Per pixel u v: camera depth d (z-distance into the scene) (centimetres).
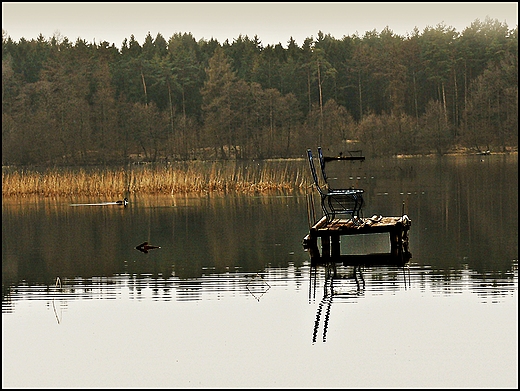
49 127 16600
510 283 3059
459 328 2505
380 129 16050
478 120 17112
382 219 3938
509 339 2403
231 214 5634
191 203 6525
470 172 9694
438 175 9250
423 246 3991
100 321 2662
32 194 7600
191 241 4350
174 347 2400
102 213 5959
